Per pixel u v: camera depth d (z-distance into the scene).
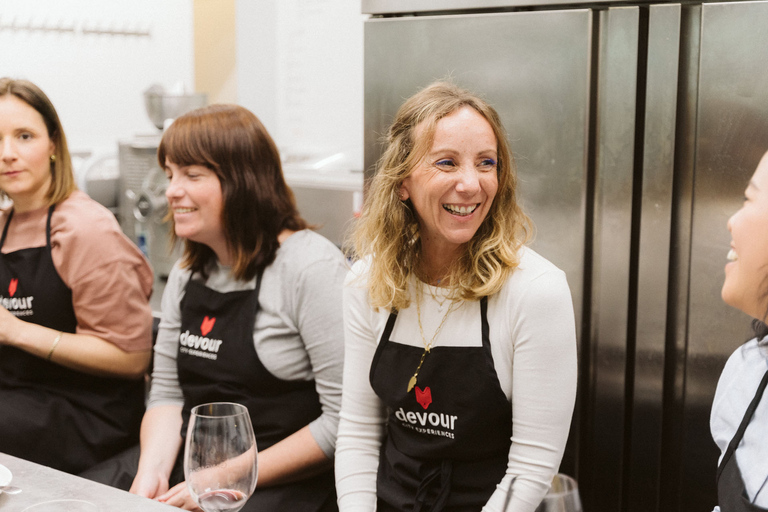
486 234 1.25
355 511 1.32
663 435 1.54
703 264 1.44
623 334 1.53
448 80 1.64
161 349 1.79
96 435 1.88
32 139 1.85
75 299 1.87
